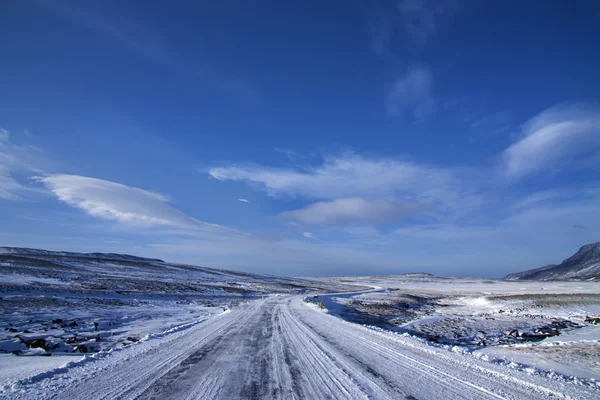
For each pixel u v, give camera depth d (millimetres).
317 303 31547
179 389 5590
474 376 6441
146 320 17969
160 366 7168
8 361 8297
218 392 5449
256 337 11109
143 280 50156
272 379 6199
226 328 13398
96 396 5219
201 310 23766
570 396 5328
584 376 7043
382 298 45594
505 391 5555
